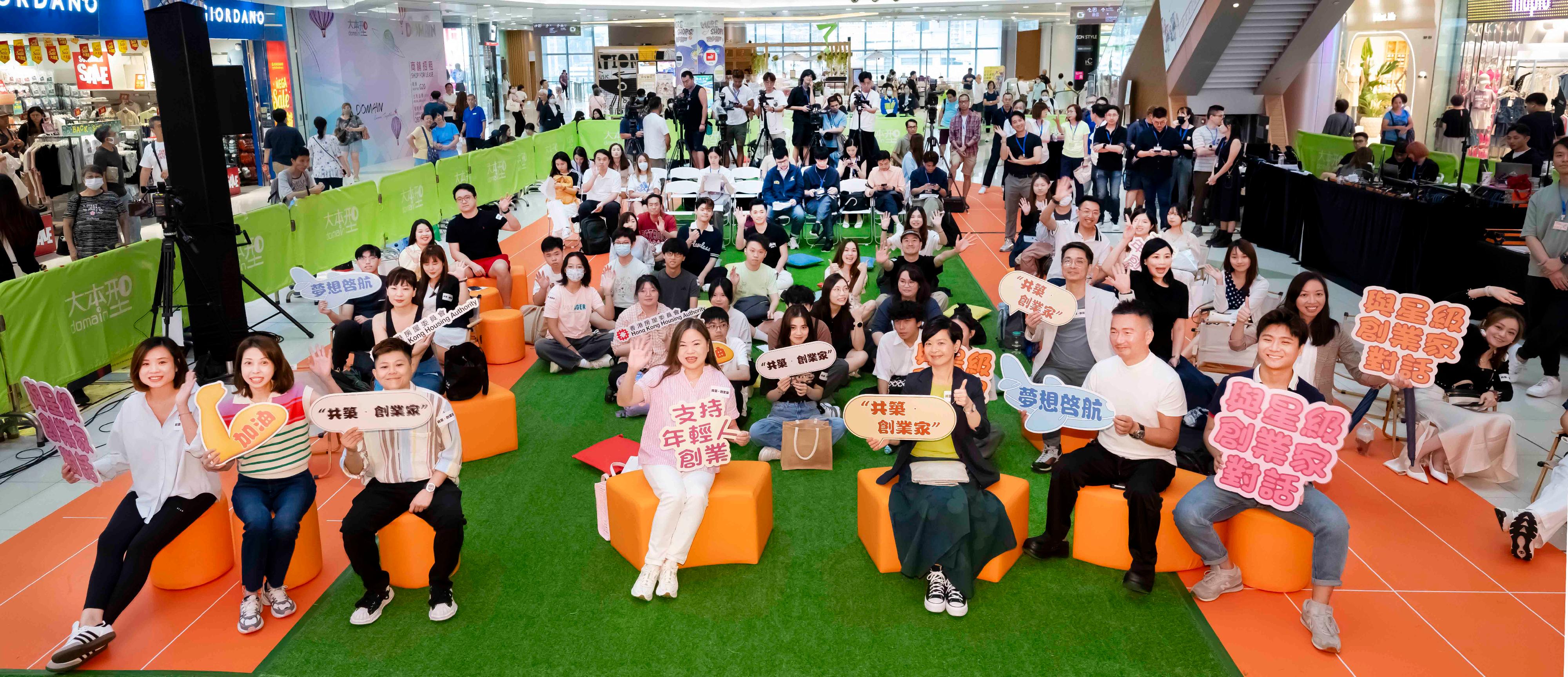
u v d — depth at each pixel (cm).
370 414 396
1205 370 684
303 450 414
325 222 954
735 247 1177
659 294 633
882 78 3186
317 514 431
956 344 431
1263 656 368
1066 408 412
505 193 1495
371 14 1859
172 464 400
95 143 1203
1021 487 432
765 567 437
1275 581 406
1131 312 407
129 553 387
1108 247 781
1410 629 384
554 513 495
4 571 444
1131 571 407
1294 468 376
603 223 1019
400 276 570
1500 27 1254
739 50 2895
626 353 649
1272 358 391
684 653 374
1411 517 476
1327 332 523
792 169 1146
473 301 470
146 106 1478
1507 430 503
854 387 664
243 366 405
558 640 384
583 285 738
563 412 636
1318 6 1433
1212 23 1466
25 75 1373
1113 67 2142
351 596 417
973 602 406
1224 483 390
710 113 2192
